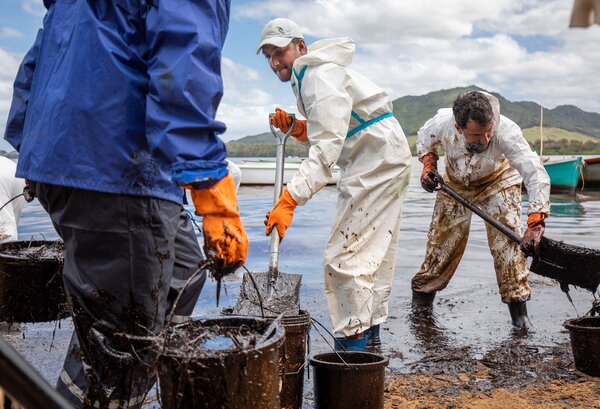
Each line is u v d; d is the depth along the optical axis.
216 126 2.13
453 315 5.59
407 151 4.25
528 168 4.79
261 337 2.14
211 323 2.28
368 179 4.12
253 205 15.68
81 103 2.21
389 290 4.42
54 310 3.24
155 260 2.33
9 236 4.77
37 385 1.09
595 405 3.52
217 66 2.21
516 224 5.19
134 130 2.22
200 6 2.19
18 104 2.70
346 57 4.08
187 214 2.88
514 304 5.23
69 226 2.31
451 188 5.49
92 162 2.21
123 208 2.25
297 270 7.16
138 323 2.36
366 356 3.33
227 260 2.15
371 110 4.12
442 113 5.38
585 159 24.97
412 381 3.92
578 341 4.02
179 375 1.96
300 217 13.19
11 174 4.82
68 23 2.37
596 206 17.53
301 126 4.26
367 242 4.10
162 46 2.14
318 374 3.17
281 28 4.18
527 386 3.84
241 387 1.98
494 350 4.55
